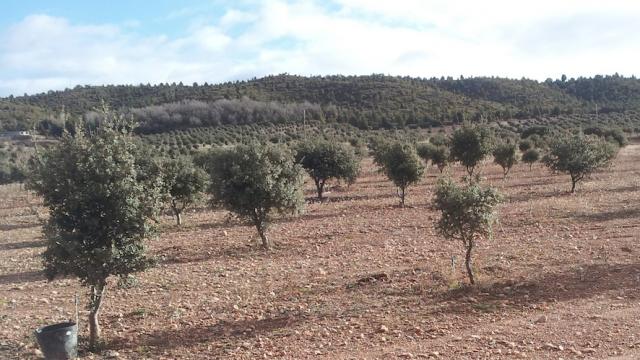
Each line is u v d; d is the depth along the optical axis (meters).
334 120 101.00
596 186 33.53
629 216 21.34
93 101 113.12
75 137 10.09
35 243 24.58
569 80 152.38
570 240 17.44
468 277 13.58
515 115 108.81
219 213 31.72
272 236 21.91
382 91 123.62
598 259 14.62
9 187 53.97
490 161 58.69
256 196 18.73
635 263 13.92
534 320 10.25
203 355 9.42
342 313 11.34
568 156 30.30
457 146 32.91
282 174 19.92
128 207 9.83
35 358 9.83
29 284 15.89
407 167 28.06
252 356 9.15
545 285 12.50
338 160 34.06
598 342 8.94
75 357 9.66
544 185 35.88
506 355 8.56
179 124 95.75
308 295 12.89
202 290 14.08
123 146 10.26
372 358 8.71
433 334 9.80
